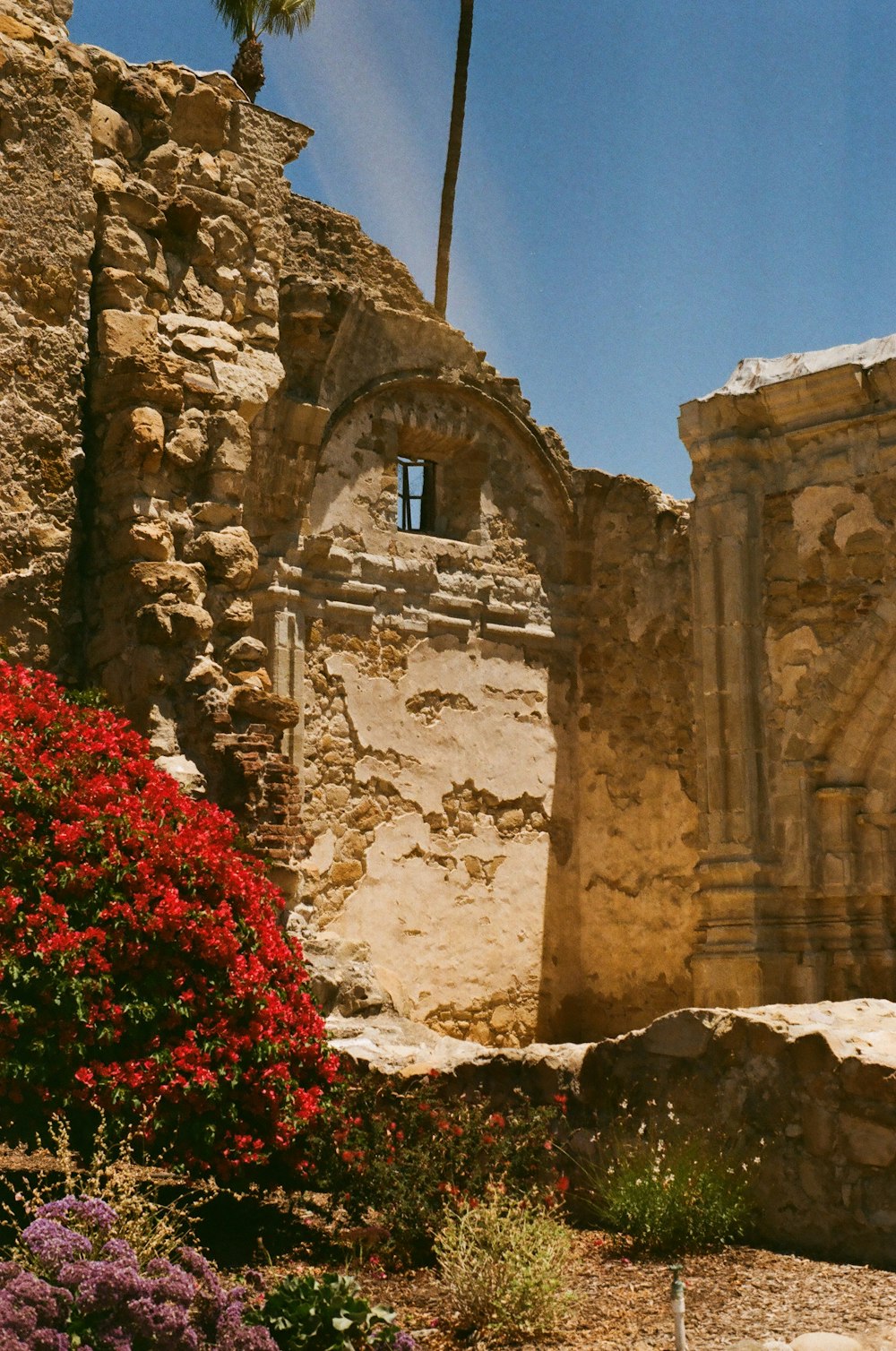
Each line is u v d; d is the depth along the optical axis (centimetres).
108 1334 391
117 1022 571
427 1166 634
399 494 1364
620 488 1423
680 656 1339
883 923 1173
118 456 946
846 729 1198
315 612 1234
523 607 1392
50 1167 662
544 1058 702
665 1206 602
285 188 1098
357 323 1272
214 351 1002
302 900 1112
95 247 976
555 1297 524
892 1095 574
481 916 1316
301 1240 632
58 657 935
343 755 1239
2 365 915
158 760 879
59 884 583
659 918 1327
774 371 1267
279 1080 610
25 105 938
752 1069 623
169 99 1040
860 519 1192
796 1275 557
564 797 1400
